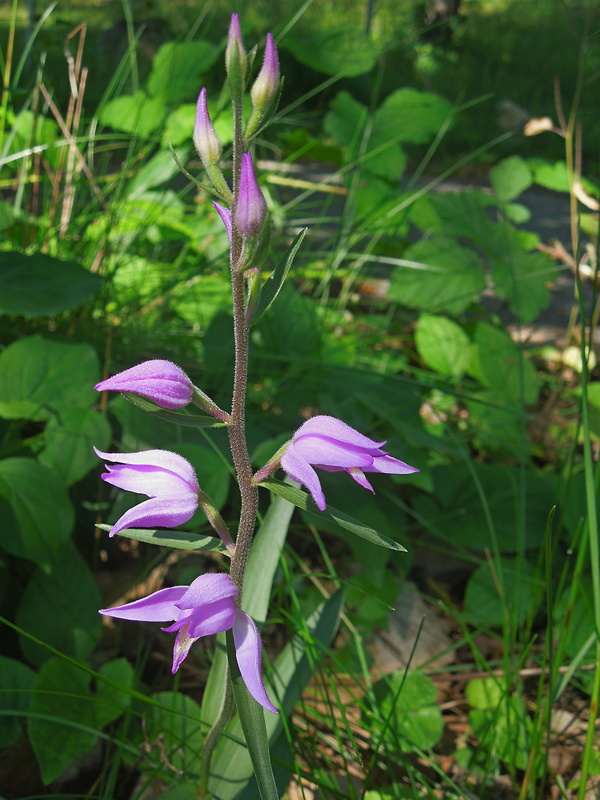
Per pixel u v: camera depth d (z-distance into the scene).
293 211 0.65
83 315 0.48
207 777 0.26
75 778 0.31
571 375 0.63
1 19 1.82
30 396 0.36
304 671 0.29
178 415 0.21
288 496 0.22
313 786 0.31
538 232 1.04
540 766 0.31
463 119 1.72
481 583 0.38
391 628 0.38
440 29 2.30
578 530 0.34
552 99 1.92
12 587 0.35
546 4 3.17
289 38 0.61
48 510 0.33
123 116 0.55
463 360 0.51
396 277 0.59
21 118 0.51
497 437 0.47
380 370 0.52
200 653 0.36
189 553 0.40
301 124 0.61
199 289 0.53
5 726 0.29
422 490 0.46
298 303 0.50
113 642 0.36
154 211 0.54
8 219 0.49
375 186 0.62
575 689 0.36
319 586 0.38
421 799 0.31
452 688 0.37
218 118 0.55
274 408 0.47
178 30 1.43
